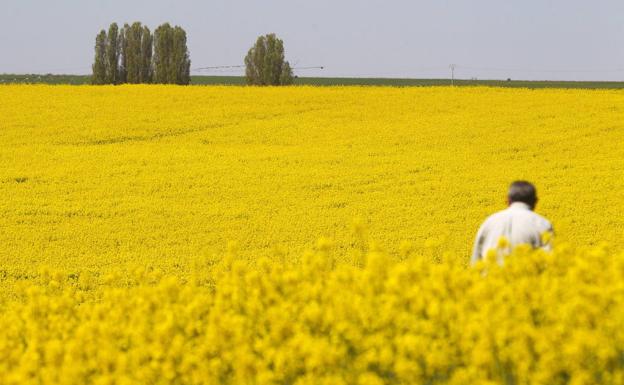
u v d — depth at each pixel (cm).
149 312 790
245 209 3058
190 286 859
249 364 634
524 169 3809
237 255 2386
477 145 4366
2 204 3136
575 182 3512
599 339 552
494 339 579
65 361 674
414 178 3603
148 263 2288
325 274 825
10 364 727
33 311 859
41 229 2772
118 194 3331
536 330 588
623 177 3603
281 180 3569
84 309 898
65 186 3472
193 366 661
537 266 773
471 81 16900
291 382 641
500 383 570
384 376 617
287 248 2467
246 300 782
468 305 653
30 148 4291
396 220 2847
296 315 702
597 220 2816
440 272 715
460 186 3428
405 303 671
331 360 599
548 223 1047
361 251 941
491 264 766
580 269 677
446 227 2739
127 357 675
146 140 4594
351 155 4125
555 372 561
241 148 4356
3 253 2439
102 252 2477
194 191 3375
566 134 4600
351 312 657
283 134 4712
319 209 3062
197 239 2623
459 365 611
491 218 1067
